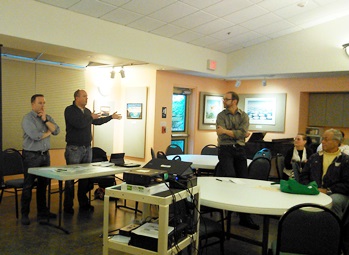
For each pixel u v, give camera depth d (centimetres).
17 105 486
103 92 616
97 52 426
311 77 620
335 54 520
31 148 367
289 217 190
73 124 396
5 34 335
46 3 367
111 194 199
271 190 274
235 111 368
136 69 604
